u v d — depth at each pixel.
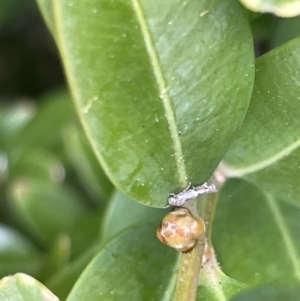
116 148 0.05
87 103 0.05
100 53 0.05
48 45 0.15
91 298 0.06
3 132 0.12
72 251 0.10
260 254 0.06
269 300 0.07
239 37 0.05
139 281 0.06
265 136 0.06
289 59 0.05
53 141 0.12
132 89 0.05
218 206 0.07
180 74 0.05
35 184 0.10
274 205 0.07
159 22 0.05
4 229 0.10
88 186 0.11
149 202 0.05
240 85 0.05
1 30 0.15
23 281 0.06
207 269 0.06
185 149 0.05
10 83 0.15
